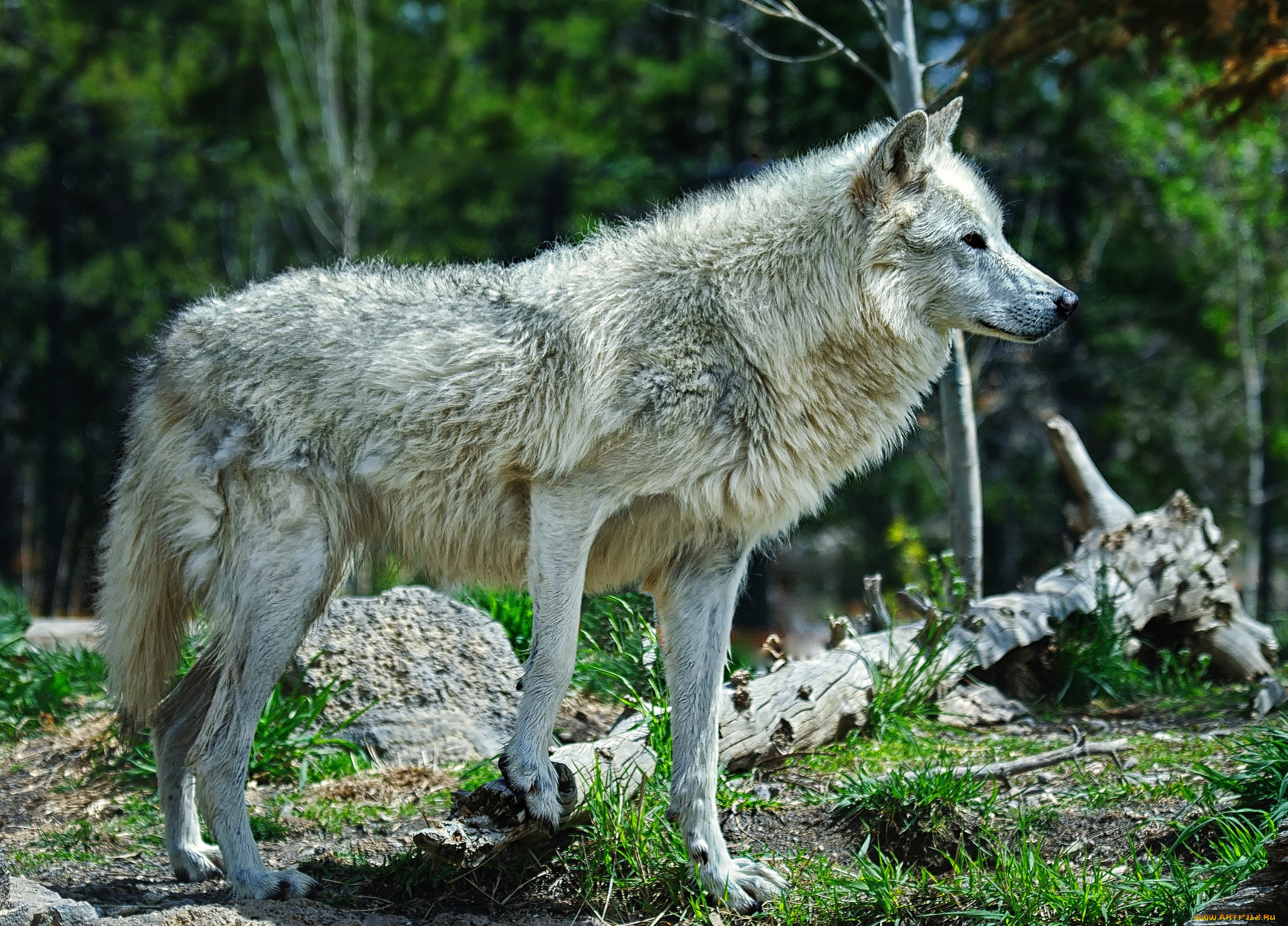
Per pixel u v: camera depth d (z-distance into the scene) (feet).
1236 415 111.65
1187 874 21.89
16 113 107.86
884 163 24.34
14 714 37.73
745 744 28.35
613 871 23.43
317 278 26.12
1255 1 42.34
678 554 24.95
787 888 23.08
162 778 25.98
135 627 25.93
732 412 23.52
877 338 24.68
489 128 114.21
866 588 36.76
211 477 24.54
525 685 23.35
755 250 24.34
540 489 23.72
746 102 104.01
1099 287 103.35
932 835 24.95
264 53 118.73
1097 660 36.86
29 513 88.63
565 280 24.76
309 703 32.35
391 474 24.67
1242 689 38.34
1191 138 96.27
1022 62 46.62
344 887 24.20
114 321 85.46
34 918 19.48
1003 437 106.11
